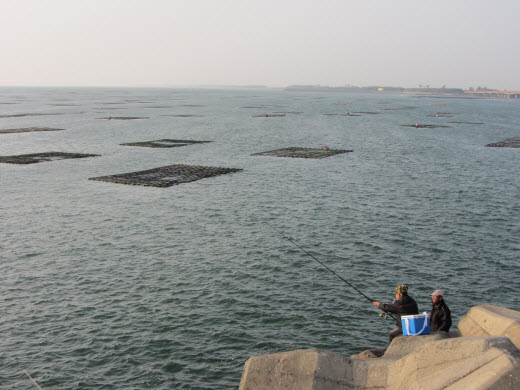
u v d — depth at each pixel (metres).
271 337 16.42
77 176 47.12
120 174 48.19
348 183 44.09
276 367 9.33
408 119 135.50
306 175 48.09
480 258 24.41
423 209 34.53
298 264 23.41
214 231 28.95
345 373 8.83
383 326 17.27
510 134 95.94
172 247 25.97
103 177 46.25
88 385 13.74
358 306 18.83
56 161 56.34
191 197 38.06
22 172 49.06
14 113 141.50
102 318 17.75
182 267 22.98
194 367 14.66
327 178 46.53
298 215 32.69
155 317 17.83
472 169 52.59
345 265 23.31
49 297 19.62
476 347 7.52
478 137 88.88
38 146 70.12
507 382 6.59
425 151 67.88
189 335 16.52
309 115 146.50
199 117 131.75
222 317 17.83
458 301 19.41
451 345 7.84
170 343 15.98
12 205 35.34
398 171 50.88
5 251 25.27
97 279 21.52
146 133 89.50
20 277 21.75
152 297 19.59
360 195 39.06
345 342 16.16
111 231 28.89
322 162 56.78
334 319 17.75
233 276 21.83
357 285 20.92
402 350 9.88
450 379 7.12
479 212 33.75
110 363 14.86
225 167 52.84
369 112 168.88
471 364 7.19
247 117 134.00
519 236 28.22
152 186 42.28
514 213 33.62
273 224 30.48
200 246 26.14
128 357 15.19
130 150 66.81
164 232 28.70
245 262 23.67
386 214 33.06
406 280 21.56
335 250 25.48
